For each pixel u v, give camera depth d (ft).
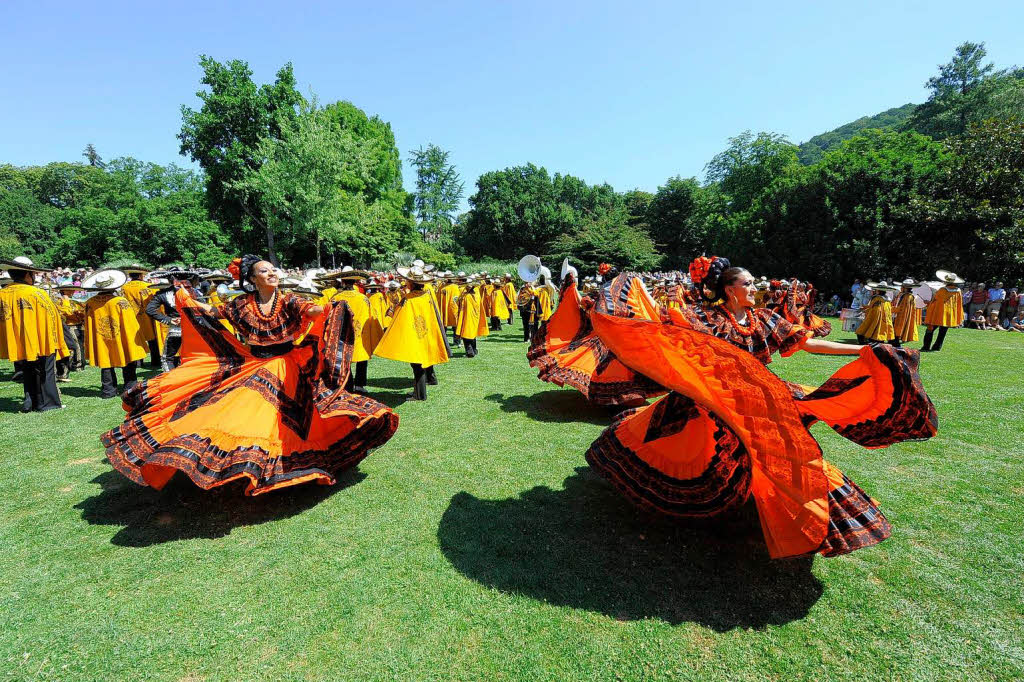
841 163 76.43
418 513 11.18
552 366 19.17
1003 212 59.47
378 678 6.74
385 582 8.76
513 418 18.19
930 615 7.80
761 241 85.30
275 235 128.47
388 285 31.78
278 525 10.73
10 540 10.12
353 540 10.11
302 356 12.48
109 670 6.88
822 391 8.72
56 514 11.20
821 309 73.20
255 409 11.21
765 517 8.40
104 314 21.09
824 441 15.26
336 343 12.00
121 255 119.65
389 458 14.40
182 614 7.97
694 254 166.71
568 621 7.77
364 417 11.98
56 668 6.90
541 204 199.41
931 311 34.09
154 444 10.72
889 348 7.88
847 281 74.13
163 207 126.21
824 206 75.36
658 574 8.88
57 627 7.68
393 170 149.79
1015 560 9.19
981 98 125.39
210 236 124.26
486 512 11.19
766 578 8.74
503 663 6.98
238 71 121.08
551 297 39.37
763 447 8.02
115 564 9.32
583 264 149.38
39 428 17.20
